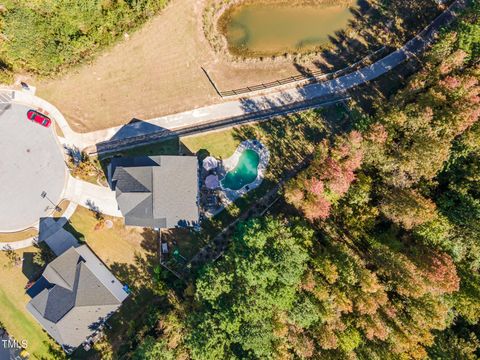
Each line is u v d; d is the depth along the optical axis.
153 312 55.69
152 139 58.44
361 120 51.59
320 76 58.22
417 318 45.09
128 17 56.66
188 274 56.97
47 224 58.06
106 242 57.94
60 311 53.28
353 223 50.66
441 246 47.75
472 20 49.00
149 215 53.12
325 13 58.66
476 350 49.16
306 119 57.94
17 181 57.94
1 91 57.78
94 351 57.00
